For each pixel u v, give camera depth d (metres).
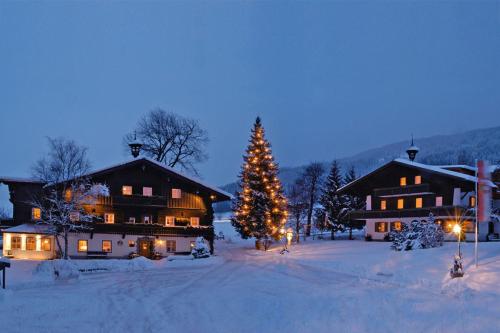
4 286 26.42
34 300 23.00
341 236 66.69
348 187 59.53
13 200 46.06
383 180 57.34
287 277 30.42
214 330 17.28
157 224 47.09
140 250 46.47
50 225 41.66
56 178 42.62
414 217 52.47
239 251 52.66
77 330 17.33
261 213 53.94
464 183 48.78
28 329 17.45
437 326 16.78
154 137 59.59
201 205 49.53
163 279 30.86
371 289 24.81
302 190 76.12
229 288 26.42
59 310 20.69
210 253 45.50
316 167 98.50
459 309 18.92
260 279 29.75
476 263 27.97
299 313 19.59
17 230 43.12
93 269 35.75
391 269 30.94
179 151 60.25
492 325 16.42
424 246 39.31
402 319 18.00
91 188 43.94
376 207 58.09
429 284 24.98
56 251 44.28
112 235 45.97
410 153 57.62
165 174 48.44
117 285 28.31
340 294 23.48
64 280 30.73
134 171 47.72
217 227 101.06
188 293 25.02
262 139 56.72
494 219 48.25
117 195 46.69
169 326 17.88
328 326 17.56
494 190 51.19
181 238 47.84
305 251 47.81
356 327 17.28
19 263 38.69
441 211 49.19
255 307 20.89
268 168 56.38
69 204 41.38
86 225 44.41
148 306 21.56
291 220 67.56
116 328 17.59
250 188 55.38
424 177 52.75
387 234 54.22
